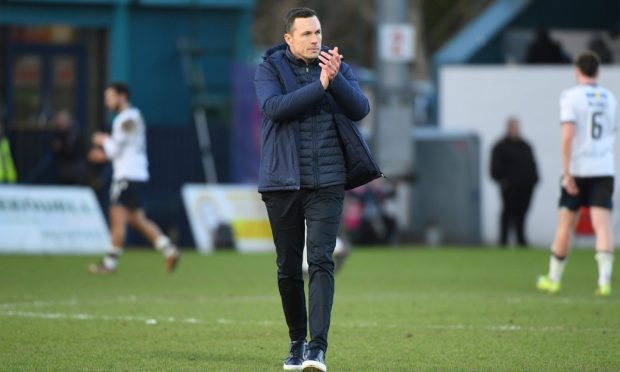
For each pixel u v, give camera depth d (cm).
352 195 9062
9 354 3350
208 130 9256
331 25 17138
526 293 5225
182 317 4256
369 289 5441
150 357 3303
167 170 9144
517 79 9575
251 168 9050
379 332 3866
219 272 6469
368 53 17500
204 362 3216
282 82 3039
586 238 9012
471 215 9344
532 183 8762
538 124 9544
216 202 8750
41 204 8194
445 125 9750
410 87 9300
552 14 11288
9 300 4844
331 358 3312
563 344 3581
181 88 10131
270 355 3344
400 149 9256
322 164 2986
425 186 9412
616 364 3209
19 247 8119
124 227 6284
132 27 10006
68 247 8194
